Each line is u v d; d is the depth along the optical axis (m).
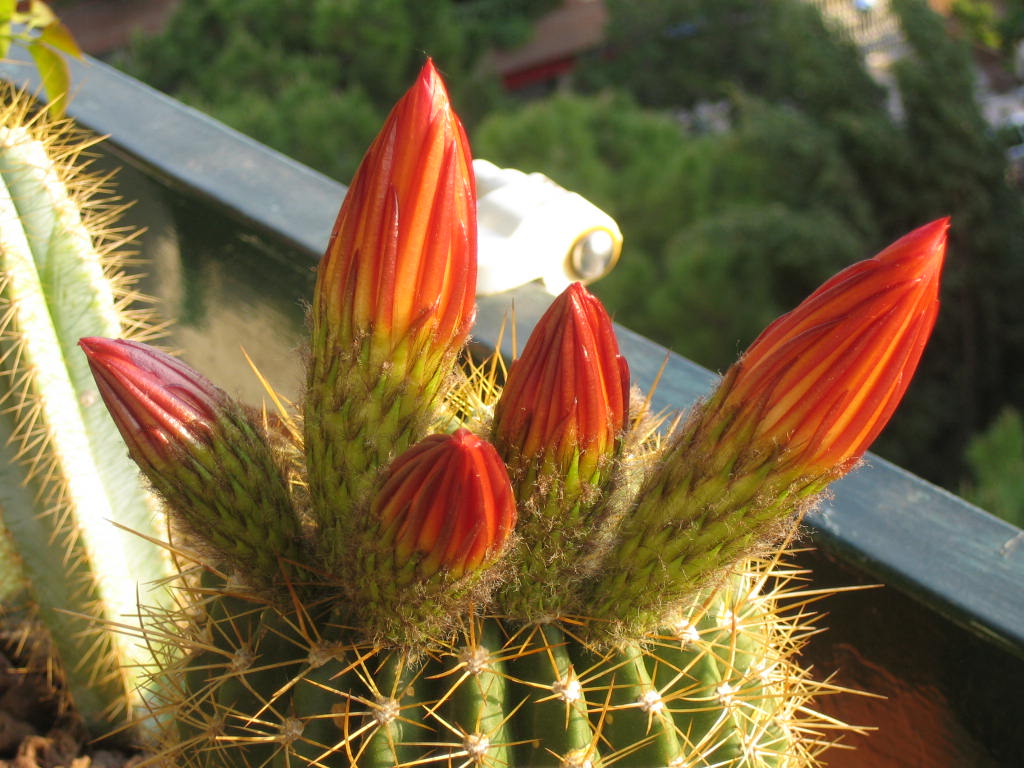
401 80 4.28
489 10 6.55
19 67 0.82
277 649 0.44
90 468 0.56
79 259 0.56
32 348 0.54
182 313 0.76
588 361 0.40
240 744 0.43
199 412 0.42
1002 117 5.20
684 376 0.58
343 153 3.65
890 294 0.38
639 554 0.42
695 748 0.43
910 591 0.49
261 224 0.64
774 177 4.20
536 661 0.42
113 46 6.05
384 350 0.40
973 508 0.51
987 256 4.27
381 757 0.41
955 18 6.46
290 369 0.69
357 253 0.40
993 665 0.48
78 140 0.76
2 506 0.56
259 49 4.01
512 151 3.95
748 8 6.24
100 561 0.56
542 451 0.41
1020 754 0.48
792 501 0.41
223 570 0.47
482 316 0.60
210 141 0.72
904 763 0.53
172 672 0.47
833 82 4.37
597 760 0.42
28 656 0.62
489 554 0.40
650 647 0.44
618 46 6.78
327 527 0.43
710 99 6.64
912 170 4.15
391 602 0.41
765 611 0.47
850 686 0.53
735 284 3.70
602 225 0.60
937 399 4.18
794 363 0.39
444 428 0.45
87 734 0.60
